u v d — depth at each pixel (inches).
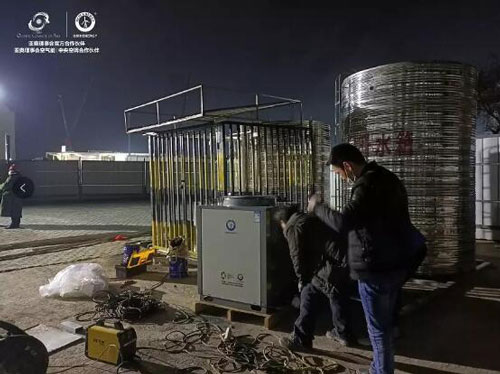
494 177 347.3
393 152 234.1
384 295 112.0
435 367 135.7
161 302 199.3
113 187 891.4
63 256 310.8
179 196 287.4
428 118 227.6
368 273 110.5
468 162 238.7
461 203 235.0
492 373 131.6
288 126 280.5
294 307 173.5
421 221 230.7
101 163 879.1
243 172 271.3
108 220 531.8
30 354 110.9
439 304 196.1
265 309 166.4
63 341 154.9
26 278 246.7
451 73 228.4
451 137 230.2
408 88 229.1
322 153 367.6
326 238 145.5
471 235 244.5
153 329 167.8
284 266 172.9
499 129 718.5
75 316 181.9
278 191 274.7
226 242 174.2
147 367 136.6
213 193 262.4
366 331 163.6
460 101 231.5
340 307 150.1
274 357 141.6
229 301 175.5
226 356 142.5
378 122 238.5
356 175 119.8
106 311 184.7
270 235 165.8
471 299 202.5
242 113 338.6
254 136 272.5
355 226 111.7
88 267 224.4
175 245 248.8
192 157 276.7
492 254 303.1
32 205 757.3
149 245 319.0
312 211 130.6
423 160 229.0
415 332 163.9
